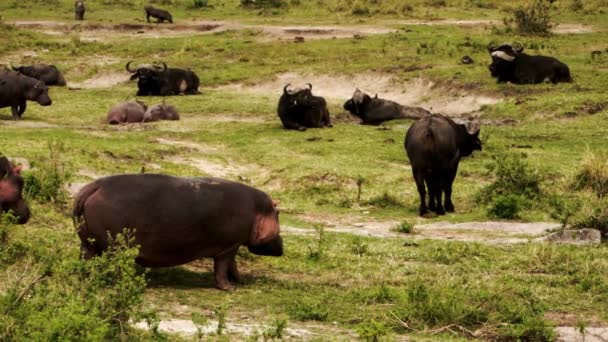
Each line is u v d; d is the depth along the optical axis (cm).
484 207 5988
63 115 9225
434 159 5625
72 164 5981
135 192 3447
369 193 6322
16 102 8612
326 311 3381
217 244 3588
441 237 5141
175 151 7262
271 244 3719
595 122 8350
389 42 12475
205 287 3681
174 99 10269
